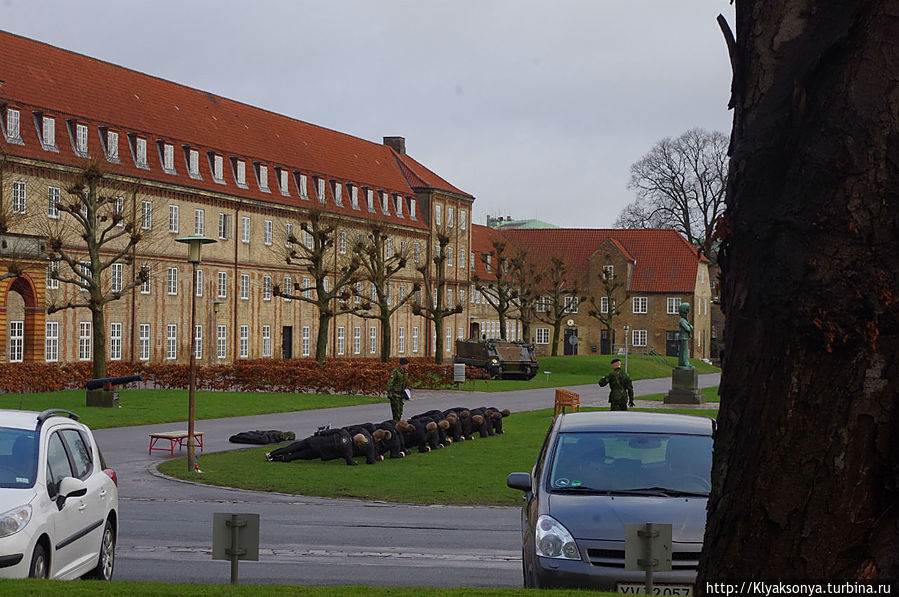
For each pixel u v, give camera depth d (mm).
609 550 9125
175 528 15664
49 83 61344
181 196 69250
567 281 115625
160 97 72312
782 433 4883
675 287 113500
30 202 56625
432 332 101000
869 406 4750
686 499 9797
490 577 12281
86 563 10859
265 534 15219
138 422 34438
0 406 37406
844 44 4777
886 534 4805
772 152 4980
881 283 4660
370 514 17281
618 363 28797
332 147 91688
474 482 20953
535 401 49125
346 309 63156
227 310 73875
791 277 4801
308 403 45281
